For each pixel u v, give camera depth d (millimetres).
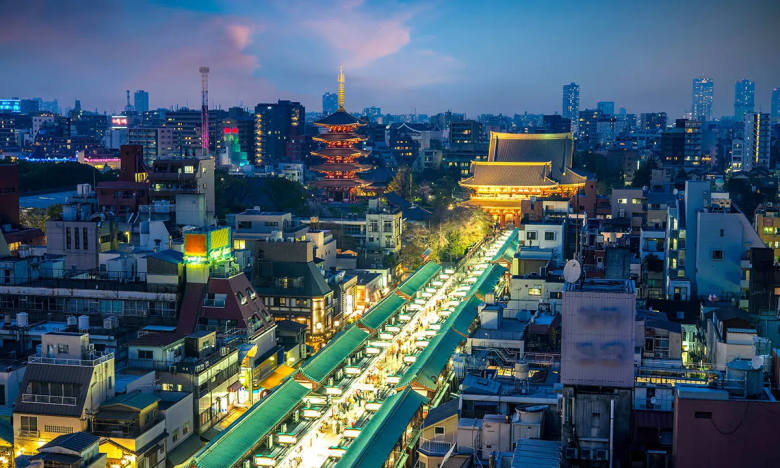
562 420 72750
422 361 130250
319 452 116438
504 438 86125
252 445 105875
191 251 140375
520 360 102750
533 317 130250
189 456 106562
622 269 131500
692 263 163750
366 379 145000
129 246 189625
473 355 116688
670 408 78250
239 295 142000
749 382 71562
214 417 117375
